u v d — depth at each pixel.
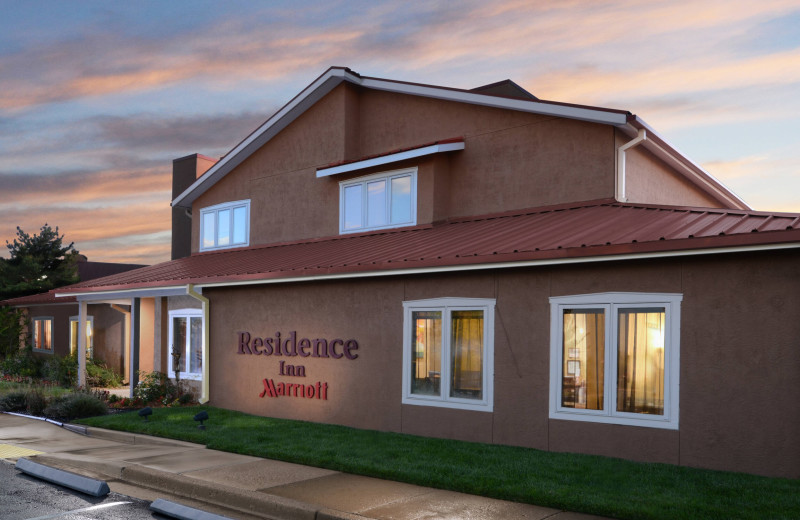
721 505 7.10
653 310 9.62
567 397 10.38
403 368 12.49
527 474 8.62
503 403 11.02
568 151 14.27
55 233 33.81
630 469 8.83
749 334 8.73
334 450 10.40
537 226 12.62
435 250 12.35
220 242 21.42
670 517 6.77
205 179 21.42
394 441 11.27
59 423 14.30
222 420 13.99
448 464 9.29
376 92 17.94
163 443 11.87
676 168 16.55
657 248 9.08
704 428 8.99
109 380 21.91
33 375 24.59
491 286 11.34
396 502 7.70
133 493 8.78
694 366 9.13
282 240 19.42
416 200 16.16
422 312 12.37
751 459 8.61
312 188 18.77
